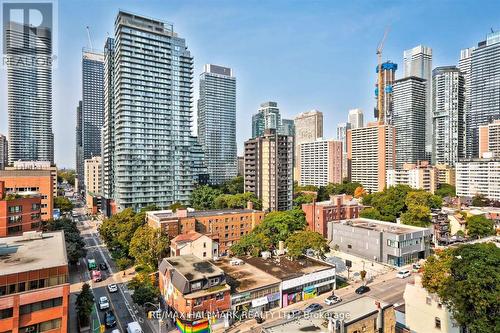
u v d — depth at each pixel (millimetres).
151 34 148250
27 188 112562
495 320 38531
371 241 96312
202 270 57469
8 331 38312
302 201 157750
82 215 179375
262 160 150125
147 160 145250
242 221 109125
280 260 77312
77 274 79875
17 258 45812
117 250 94250
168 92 151625
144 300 57594
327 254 101812
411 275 81375
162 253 84688
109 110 171875
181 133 155125
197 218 100000
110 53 174375
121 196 139625
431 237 105812
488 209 138875
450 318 46562
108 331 52344
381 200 140875
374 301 42656
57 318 41438
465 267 41656
